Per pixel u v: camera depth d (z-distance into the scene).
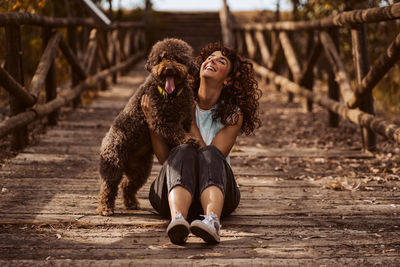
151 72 2.95
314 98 6.82
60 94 6.55
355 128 6.42
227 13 15.77
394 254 2.59
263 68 10.80
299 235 2.88
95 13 8.11
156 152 3.04
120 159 2.99
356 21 4.89
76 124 6.39
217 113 3.09
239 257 2.54
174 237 2.62
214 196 2.69
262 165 4.68
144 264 2.43
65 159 4.71
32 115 5.07
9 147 5.15
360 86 4.89
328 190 3.84
